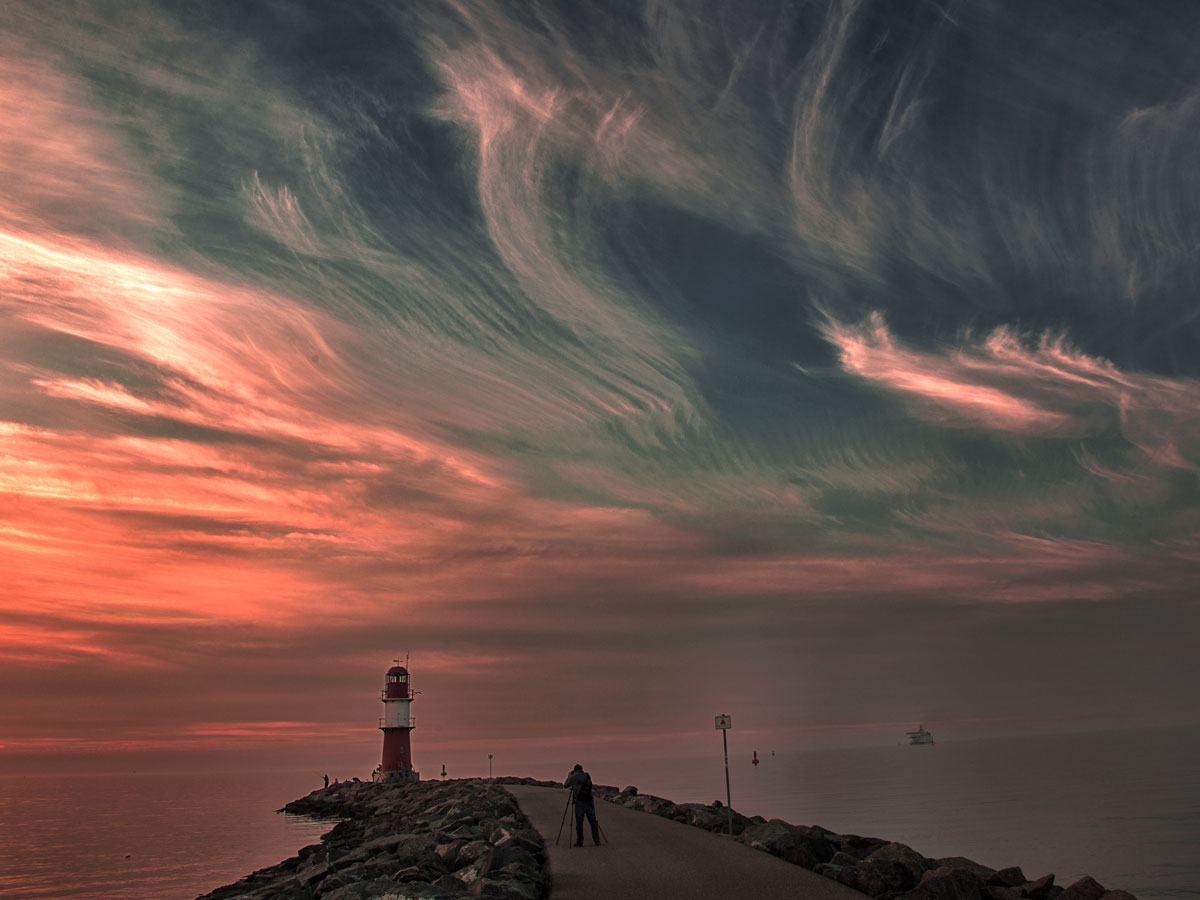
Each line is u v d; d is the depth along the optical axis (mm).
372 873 22656
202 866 56625
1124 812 91750
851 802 112562
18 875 57750
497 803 36656
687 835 23094
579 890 14961
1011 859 60688
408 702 81438
